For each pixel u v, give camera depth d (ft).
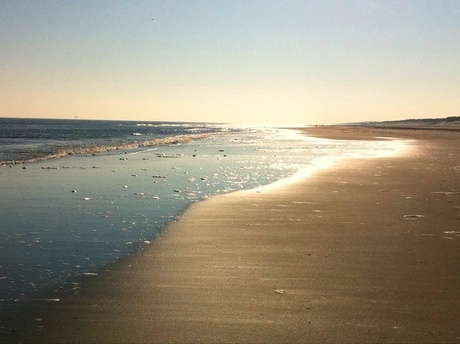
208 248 24.81
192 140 161.89
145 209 35.45
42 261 22.50
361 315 16.21
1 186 46.83
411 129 346.74
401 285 19.13
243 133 262.67
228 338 14.51
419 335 14.69
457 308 16.76
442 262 22.26
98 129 337.93
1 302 17.39
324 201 38.91
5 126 387.96
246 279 19.97
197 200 39.52
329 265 21.86
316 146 125.80
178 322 15.67
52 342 14.29
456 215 33.24
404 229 29.01
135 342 14.26
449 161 77.10
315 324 15.49
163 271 21.04
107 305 17.12
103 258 23.04
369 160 78.59
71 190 44.62
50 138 176.45
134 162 73.82
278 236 27.35
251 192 43.88
